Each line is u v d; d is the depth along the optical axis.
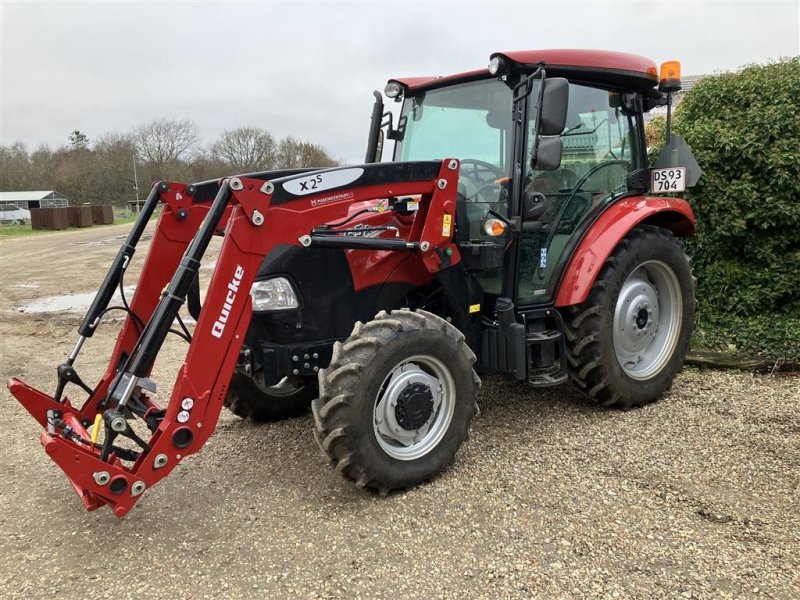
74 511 3.07
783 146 5.14
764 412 3.95
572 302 3.75
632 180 4.24
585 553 2.56
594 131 3.99
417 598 2.33
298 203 2.91
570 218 3.91
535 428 3.84
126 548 2.72
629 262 3.95
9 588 2.47
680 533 2.67
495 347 3.67
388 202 3.88
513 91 3.50
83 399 4.86
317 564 2.56
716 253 5.61
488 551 2.60
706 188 5.48
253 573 2.52
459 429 3.27
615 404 4.07
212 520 2.93
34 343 6.73
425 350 3.10
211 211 2.73
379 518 2.88
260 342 3.30
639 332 4.16
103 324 7.54
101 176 58.25
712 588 2.32
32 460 3.70
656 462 3.32
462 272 3.59
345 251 3.38
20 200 55.62
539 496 3.01
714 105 5.70
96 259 15.62
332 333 3.38
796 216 5.14
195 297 3.44
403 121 4.27
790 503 2.88
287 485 3.25
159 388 4.90
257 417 4.11
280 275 3.22
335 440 2.90
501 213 3.64
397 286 3.57
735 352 4.99
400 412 3.07
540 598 2.31
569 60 3.64
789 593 2.28
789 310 5.45
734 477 3.14
